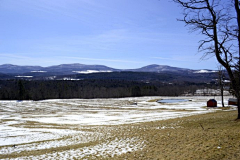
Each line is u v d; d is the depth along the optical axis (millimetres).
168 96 145000
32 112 70500
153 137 19062
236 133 14297
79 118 49188
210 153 11320
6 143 23188
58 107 85250
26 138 25969
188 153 12102
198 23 19312
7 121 47688
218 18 18984
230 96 123000
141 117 44812
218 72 50562
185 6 18891
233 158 10070
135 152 14523
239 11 17797
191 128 21406
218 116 29312
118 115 52375
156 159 12062
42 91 142500
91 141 21156
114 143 18703
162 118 39719
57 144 21266
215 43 19531
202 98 115938
